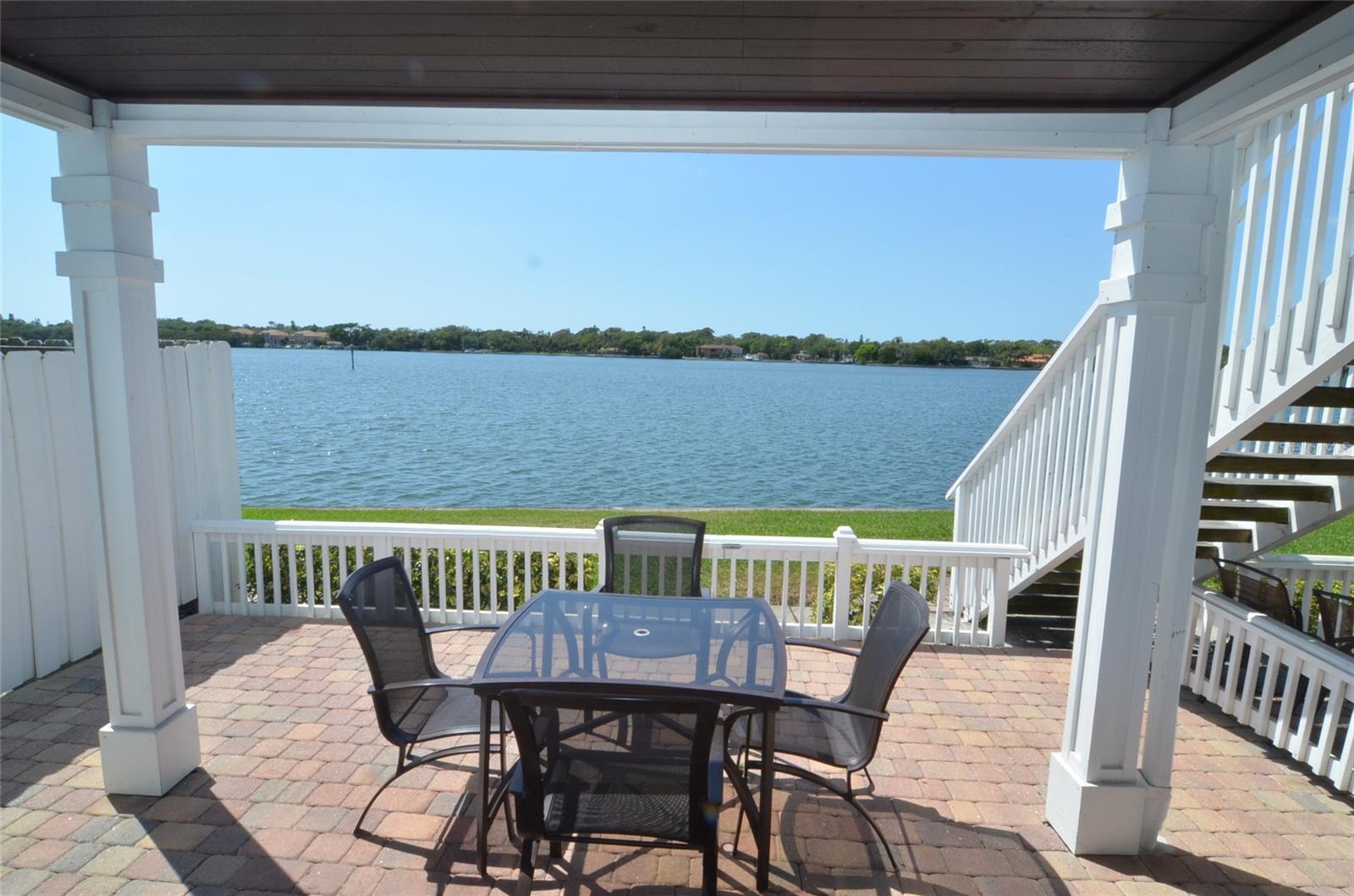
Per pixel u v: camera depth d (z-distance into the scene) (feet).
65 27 6.37
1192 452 8.12
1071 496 14.05
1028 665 14.93
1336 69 5.59
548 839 6.88
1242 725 12.45
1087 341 13.41
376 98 8.11
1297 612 13.30
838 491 50.88
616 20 6.03
